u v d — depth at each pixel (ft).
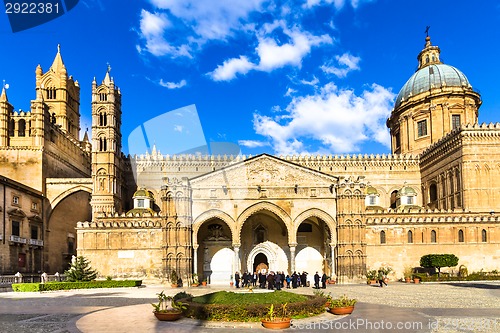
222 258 261.44
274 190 244.42
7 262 246.27
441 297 144.87
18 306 126.00
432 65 350.64
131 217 256.52
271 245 263.70
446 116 322.55
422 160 323.37
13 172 289.53
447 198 287.89
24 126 306.35
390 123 375.66
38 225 284.41
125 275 240.73
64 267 317.42
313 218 265.34
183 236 234.17
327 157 323.57
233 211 240.73
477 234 247.29
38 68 367.25
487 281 225.76
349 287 204.85
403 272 244.01
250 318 88.94
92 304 130.82
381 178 324.60
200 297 106.11
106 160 286.05
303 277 225.15
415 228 247.91
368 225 247.50
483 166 268.00
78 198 344.28
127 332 80.69
